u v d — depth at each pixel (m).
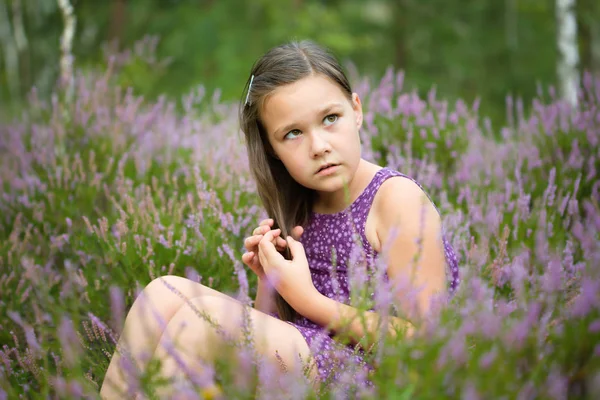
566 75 5.26
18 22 6.93
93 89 4.16
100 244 2.57
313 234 2.16
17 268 2.67
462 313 1.45
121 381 1.63
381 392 1.33
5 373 1.90
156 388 1.49
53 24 6.99
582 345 1.35
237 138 3.21
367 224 2.03
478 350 1.34
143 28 9.24
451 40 10.05
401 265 1.88
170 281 1.88
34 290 2.55
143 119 3.65
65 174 3.11
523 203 2.51
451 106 4.20
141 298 1.81
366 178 2.08
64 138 3.54
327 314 1.85
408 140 3.18
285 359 1.74
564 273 1.89
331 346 1.72
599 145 2.95
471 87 10.12
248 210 2.75
